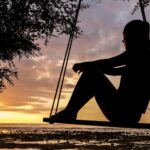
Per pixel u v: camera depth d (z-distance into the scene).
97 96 3.89
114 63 3.90
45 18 14.13
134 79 3.92
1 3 13.61
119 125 3.62
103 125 3.68
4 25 13.79
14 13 13.67
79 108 3.88
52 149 8.96
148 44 3.99
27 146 9.67
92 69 3.87
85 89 3.86
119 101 3.87
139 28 3.96
